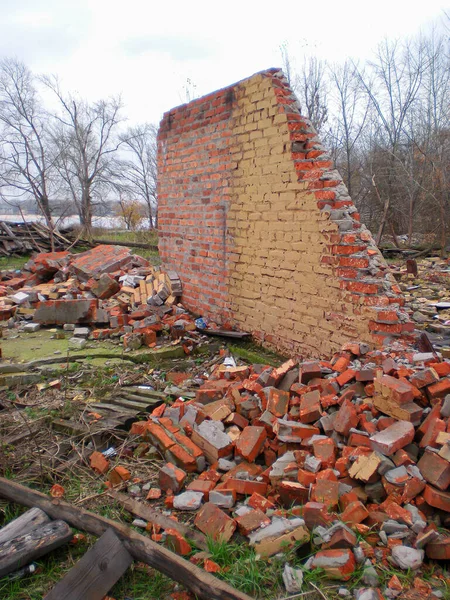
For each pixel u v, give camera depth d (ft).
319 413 11.46
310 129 16.34
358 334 14.55
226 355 19.13
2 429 13.19
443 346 17.61
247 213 18.74
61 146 92.84
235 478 10.75
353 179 65.51
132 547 8.41
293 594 7.66
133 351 19.29
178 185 23.45
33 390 16.12
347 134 63.77
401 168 58.65
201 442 12.13
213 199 20.74
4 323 23.02
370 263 14.69
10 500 10.09
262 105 17.17
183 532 9.19
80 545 9.07
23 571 8.32
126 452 12.45
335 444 10.64
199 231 22.07
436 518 8.75
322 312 15.84
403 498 8.96
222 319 21.09
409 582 7.80
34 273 30.81
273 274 17.81
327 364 13.74
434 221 54.29
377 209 63.16
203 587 7.52
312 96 64.28
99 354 18.99
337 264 15.03
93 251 31.76
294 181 16.21
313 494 9.30
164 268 25.73
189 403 13.94
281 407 12.35
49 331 22.02
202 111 20.75
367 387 11.68
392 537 8.43
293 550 8.41
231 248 19.94
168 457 11.86
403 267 38.81
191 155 21.99
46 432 13.24
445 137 55.06
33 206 95.55
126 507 9.96
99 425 13.34
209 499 10.21
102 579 7.88
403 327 13.94
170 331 20.85
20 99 86.84
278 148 16.70
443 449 8.95
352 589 7.75
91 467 11.66
